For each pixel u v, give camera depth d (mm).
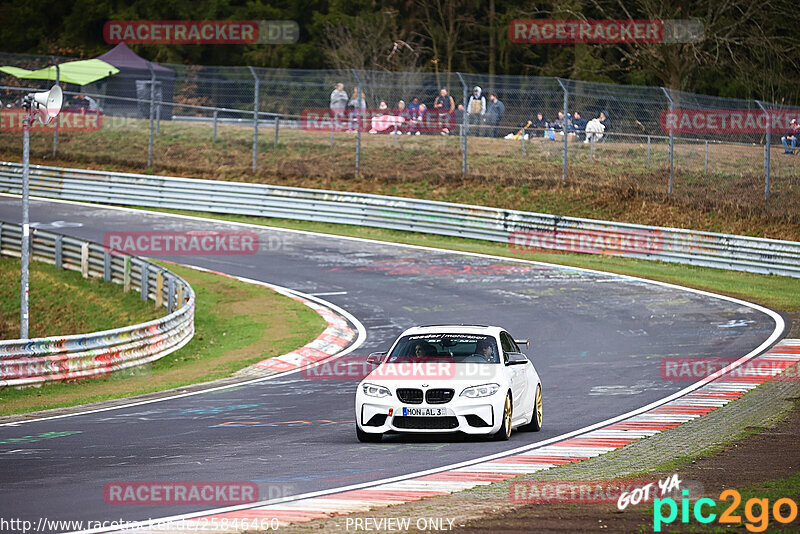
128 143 98625
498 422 26844
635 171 84188
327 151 94250
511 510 18781
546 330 49750
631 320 51625
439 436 28484
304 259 70125
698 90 137000
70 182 89938
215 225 81000
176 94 145875
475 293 59375
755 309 53844
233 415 33219
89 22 163250
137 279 63188
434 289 60719
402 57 153875
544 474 22672
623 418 31172
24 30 167875
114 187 88250
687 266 69000
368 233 79812
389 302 57531
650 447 26297
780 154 85188
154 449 26766
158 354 48094
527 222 75312
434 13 161875
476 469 23391
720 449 25828
